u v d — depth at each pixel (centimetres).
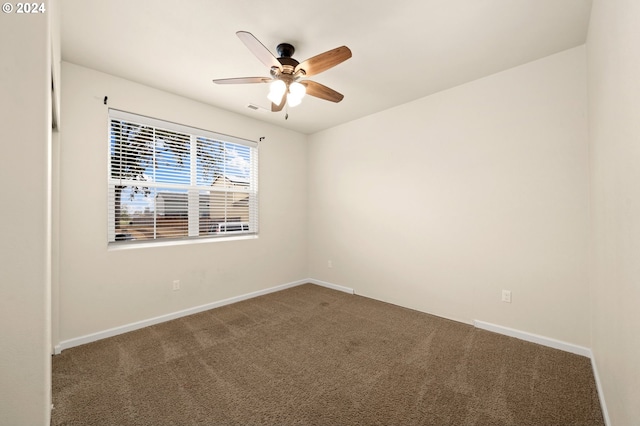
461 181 283
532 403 163
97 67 245
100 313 251
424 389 178
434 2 169
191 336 256
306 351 228
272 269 402
